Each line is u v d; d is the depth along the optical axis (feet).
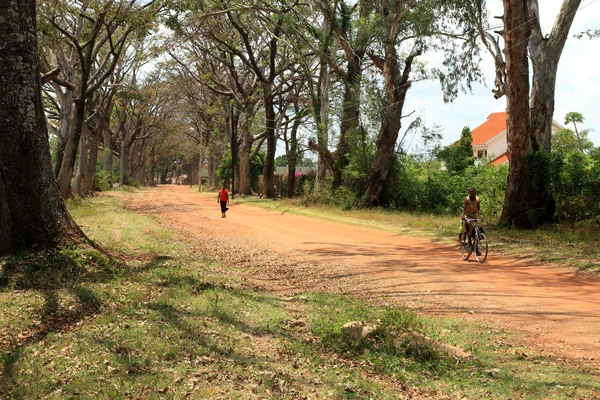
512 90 67.92
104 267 36.06
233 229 77.61
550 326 25.03
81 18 100.48
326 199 119.75
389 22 99.09
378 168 110.63
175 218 96.58
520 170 69.36
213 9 121.80
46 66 105.81
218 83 169.37
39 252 34.58
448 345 21.71
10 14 33.68
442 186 111.45
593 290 33.78
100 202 126.11
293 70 158.71
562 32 68.13
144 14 85.20
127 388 16.56
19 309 25.59
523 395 16.66
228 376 18.28
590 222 65.21
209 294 31.42
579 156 69.67
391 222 85.71
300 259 50.21
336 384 18.15
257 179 219.00
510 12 65.72
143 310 26.71
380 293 34.24
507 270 42.06
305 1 119.34
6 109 34.14
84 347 20.54
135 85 180.75
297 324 26.50
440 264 45.42
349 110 120.37
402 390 17.93
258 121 164.45
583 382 17.46
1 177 34.45
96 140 156.04
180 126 246.68
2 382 16.97
